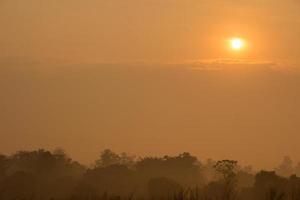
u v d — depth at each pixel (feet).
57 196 460.14
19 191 481.87
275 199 202.28
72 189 483.92
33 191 471.62
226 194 245.04
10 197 466.70
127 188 507.30
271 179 402.11
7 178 508.53
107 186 508.53
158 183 422.00
